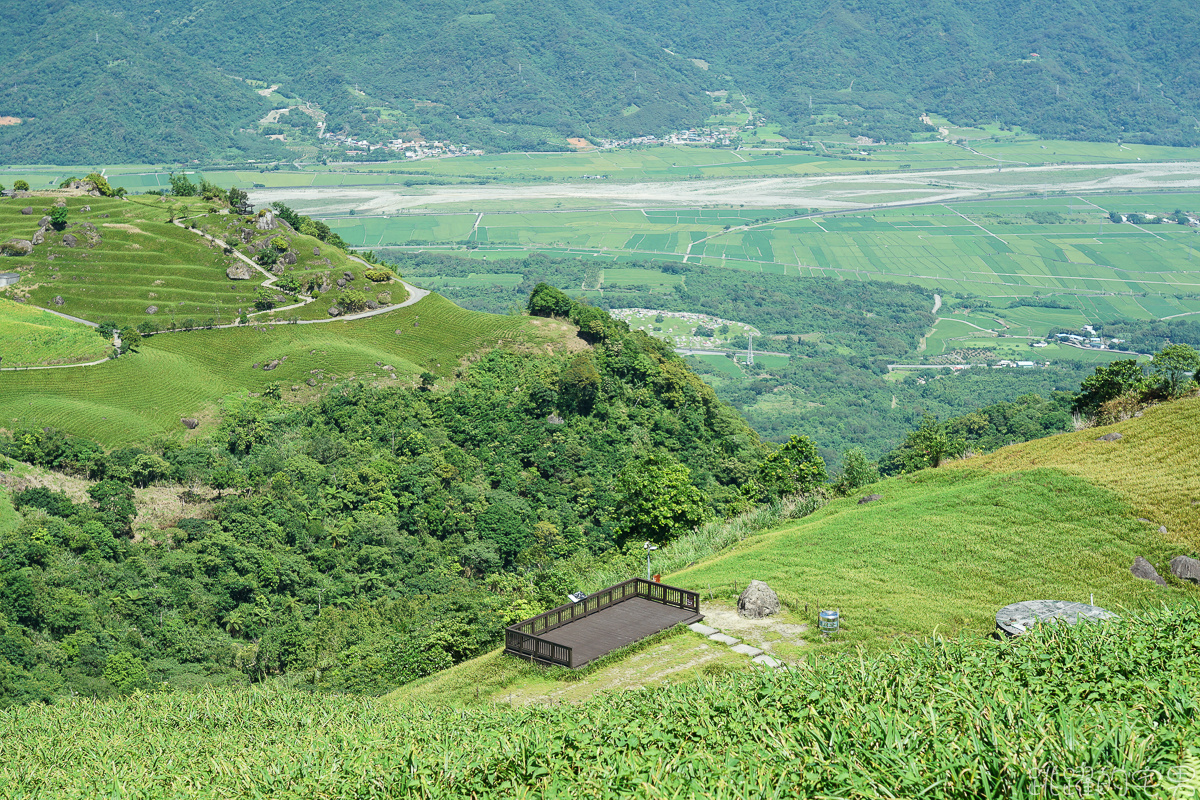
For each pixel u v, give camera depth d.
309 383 187.00
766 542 67.50
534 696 45.22
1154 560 50.88
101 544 119.44
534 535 143.38
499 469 162.62
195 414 172.38
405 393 181.88
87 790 29.73
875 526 62.62
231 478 144.88
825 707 20.61
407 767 22.22
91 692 87.00
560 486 160.25
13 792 32.69
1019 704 17.73
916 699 19.80
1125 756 14.84
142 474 144.62
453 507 147.00
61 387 174.00
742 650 47.59
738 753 18.75
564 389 181.38
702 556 72.31
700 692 25.20
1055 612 40.09
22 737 44.03
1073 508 57.81
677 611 53.81
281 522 133.75
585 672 46.84
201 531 128.00
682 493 89.19
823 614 48.72
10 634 94.25
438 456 159.38
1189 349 73.12
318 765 25.00
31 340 186.62
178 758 33.59
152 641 102.88
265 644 101.00
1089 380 80.12
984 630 45.66
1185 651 20.91
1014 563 53.41
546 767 20.08
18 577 101.50
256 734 37.25
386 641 85.94
